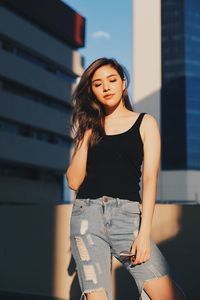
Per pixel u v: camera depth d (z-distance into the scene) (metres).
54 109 43.44
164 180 66.88
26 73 40.06
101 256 1.68
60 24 45.44
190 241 3.61
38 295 4.29
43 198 42.47
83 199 1.73
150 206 1.63
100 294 1.68
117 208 1.67
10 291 4.48
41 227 4.41
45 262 4.33
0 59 37.25
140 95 69.44
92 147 1.76
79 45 48.72
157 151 1.70
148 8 70.56
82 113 1.82
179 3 69.88
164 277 1.63
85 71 1.84
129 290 3.85
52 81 43.41
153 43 69.62
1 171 38.03
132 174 1.70
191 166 66.44
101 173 1.71
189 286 3.57
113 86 1.78
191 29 69.69
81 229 1.71
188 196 65.56
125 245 1.65
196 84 68.75
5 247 4.59
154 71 68.88
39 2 42.72
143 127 1.73
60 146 43.56
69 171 1.84
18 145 37.84
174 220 3.71
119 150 1.71
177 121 67.56
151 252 1.64
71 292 4.12
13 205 4.62
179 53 68.94
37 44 41.75
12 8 40.16
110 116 1.82
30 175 41.78
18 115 38.72
